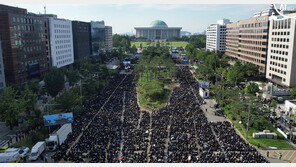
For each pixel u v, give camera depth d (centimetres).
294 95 10938
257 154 6044
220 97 11069
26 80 14275
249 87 11569
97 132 7256
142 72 17312
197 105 10006
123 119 8519
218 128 7669
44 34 16225
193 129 7462
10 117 7956
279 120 8800
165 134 7150
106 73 16100
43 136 7400
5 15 12438
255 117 7919
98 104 10256
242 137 7425
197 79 16388
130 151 6069
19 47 13475
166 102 11181
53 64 17338
